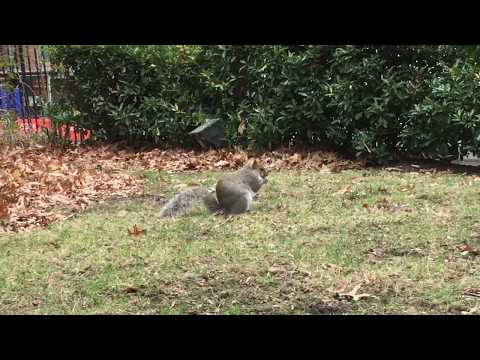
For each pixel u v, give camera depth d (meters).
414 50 12.30
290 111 12.92
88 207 9.52
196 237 7.52
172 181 11.14
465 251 6.67
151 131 14.15
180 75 14.29
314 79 12.76
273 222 8.02
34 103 15.35
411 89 11.93
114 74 14.60
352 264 6.41
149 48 14.28
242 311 5.40
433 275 6.01
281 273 6.18
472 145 11.73
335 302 5.51
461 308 5.32
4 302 5.78
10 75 13.58
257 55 13.43
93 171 11.84
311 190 9.79
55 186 10.55
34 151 14.14
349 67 12.38
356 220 7.93
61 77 15.02
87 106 14.96
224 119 13.95
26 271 6.54
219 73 13.91
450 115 11.66
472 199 8.83
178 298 5.72
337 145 13.03
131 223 8.27
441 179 10.38
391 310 5.32
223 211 8.59
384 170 11.55
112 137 15.00
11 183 10.41
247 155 12.97
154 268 6.42
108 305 5.62
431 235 7.23
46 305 5.68
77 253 7.07
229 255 6.73
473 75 11.46
